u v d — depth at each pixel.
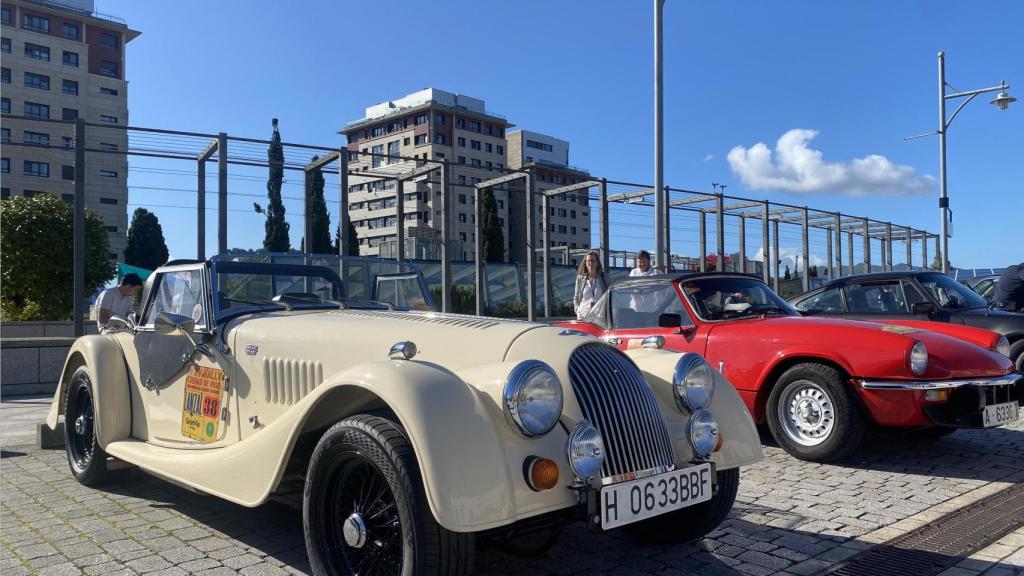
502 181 16.31
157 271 4.83
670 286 6.61
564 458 2.85
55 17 67.88
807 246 22.14
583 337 3.26
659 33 12.60
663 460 3.18
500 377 2.88
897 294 7.99
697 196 19.69
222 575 3.34
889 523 4.14
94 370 4.80
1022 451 6.12
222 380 4.08
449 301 15.02
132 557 3.59
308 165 13.91
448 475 2.54
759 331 5.93
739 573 3.39
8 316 20.50
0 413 8.70
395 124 92.38
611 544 3.81
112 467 4.90
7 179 61.34
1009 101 18.09
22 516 4.32
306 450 3.37
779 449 6.24
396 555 2.80
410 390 2.70
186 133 12.46
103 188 64.81
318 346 3.60
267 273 4.51
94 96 68.94
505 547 3.33
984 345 6.46
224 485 3.35
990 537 3.87
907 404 5.21
